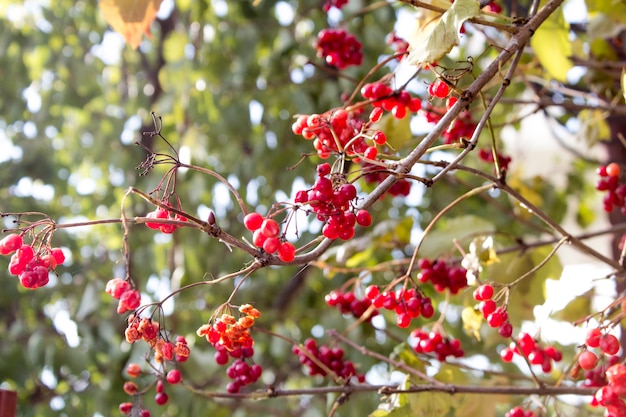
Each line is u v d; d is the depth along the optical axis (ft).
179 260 4.09
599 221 4.17
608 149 3.14
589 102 3.04
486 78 1.91
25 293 4.07
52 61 4.44
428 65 2.01
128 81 4.92
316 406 3.54
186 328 3.72
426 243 2.69
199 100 3.85
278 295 4.17
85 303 3.52
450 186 3.95
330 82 3.61
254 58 3.86
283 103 3.84
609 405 1.97
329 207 1.81
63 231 4.17
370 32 3.53
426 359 2.62
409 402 2.41
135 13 2.25
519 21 2.02
